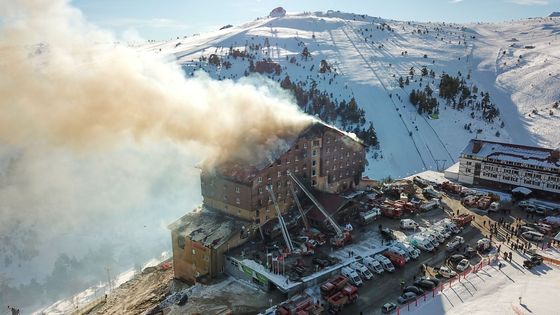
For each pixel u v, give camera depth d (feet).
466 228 187.52
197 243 168.45
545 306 121.90
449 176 262.26
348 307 132.05
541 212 200.75
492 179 241.76
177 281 183.01
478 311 122.83
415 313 125.90
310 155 203.92
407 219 193.47
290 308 126.31
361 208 204.64
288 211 194.08
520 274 145.18
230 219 182.91
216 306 140.46
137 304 172.04
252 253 165.48
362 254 163.12
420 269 154.51
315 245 171.01
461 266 151.74
